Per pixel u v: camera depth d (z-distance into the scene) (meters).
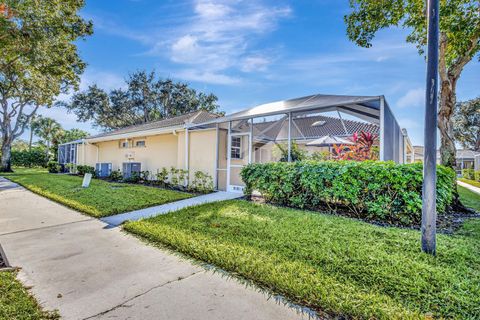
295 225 4.59
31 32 9.07
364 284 2.53
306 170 6.16
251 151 8.98
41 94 17.00
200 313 2.15
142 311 2.20
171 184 11.17
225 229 4.40
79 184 11.31
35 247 3.79
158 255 3.44
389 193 5.03
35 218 5.59
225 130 10.22
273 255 3.23
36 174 17.98
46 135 36.97
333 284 2.52
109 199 7.53
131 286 2.62
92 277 2.82
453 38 6.60
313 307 2.21
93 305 2.29
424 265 2.91
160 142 13.07
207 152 10.34
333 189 5.67
